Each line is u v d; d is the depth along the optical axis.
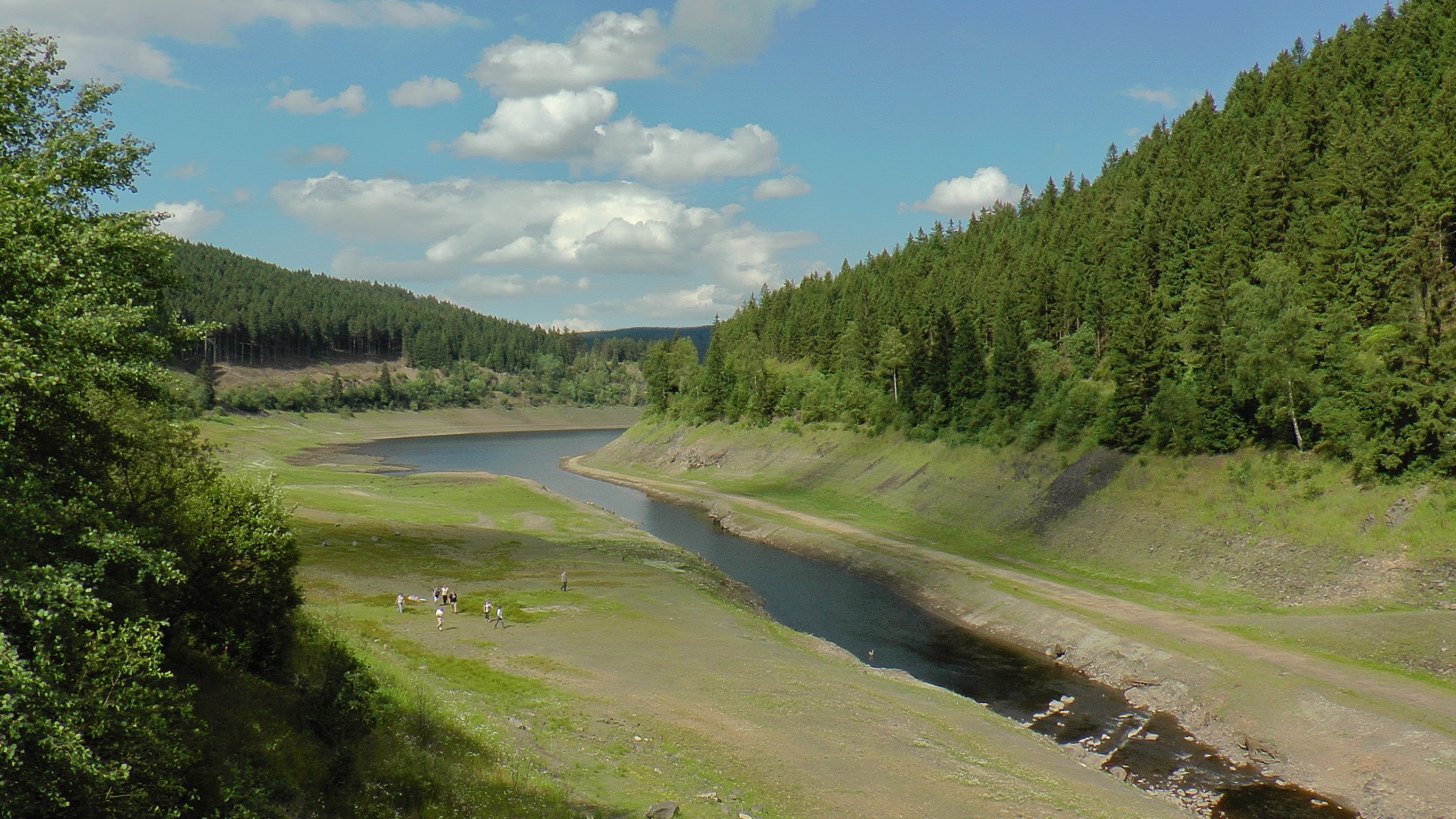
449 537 93.50
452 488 144.25
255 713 25.19
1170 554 80.75
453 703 35.28
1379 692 49.38
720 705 42.59
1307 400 81.19
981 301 166.00
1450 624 55.66
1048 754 42.19
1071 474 102.50
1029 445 113.00
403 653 48.50
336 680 28.02
